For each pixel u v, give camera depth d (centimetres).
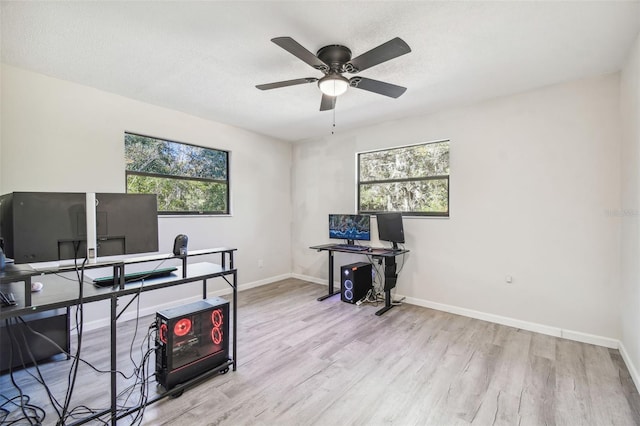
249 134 468
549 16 188
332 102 270
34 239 149
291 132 475
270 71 267
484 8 182
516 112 312
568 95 284
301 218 529
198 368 212
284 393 203
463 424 175
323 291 453
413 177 405
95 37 215
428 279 379
